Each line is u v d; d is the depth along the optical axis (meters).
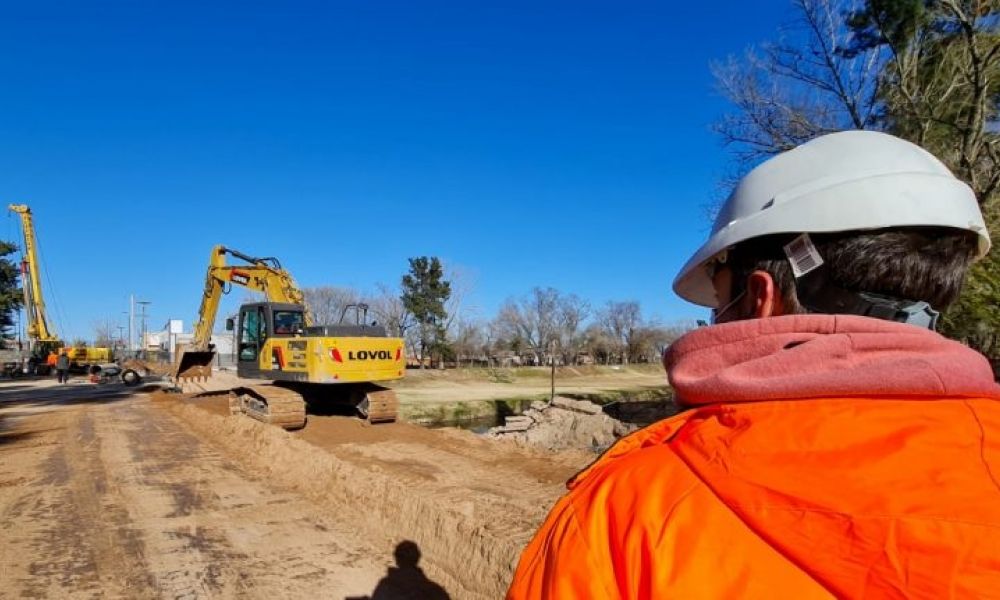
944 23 13.55
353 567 5.83
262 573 5.70
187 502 8.09
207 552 6.25
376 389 14.36
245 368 15.42
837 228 0.88
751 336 0.88
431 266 54.44
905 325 0.82
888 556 0.66
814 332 0.84
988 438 0.73
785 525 0.72
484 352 65.19
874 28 14.24
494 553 5.22
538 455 10.65
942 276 0.90
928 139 13.32
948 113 13.57
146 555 6.18
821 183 0.92
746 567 0.71
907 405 0.77
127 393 26.92
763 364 0.83
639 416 26.81
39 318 49.81
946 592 0.62
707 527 0.76
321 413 15.83
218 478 9.50
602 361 74.31
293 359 13.84
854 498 0.70
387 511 6.79
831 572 0.68
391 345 14.45
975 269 10.23
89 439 13.43
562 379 51.50
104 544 6.52
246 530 6.92
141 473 9.89
